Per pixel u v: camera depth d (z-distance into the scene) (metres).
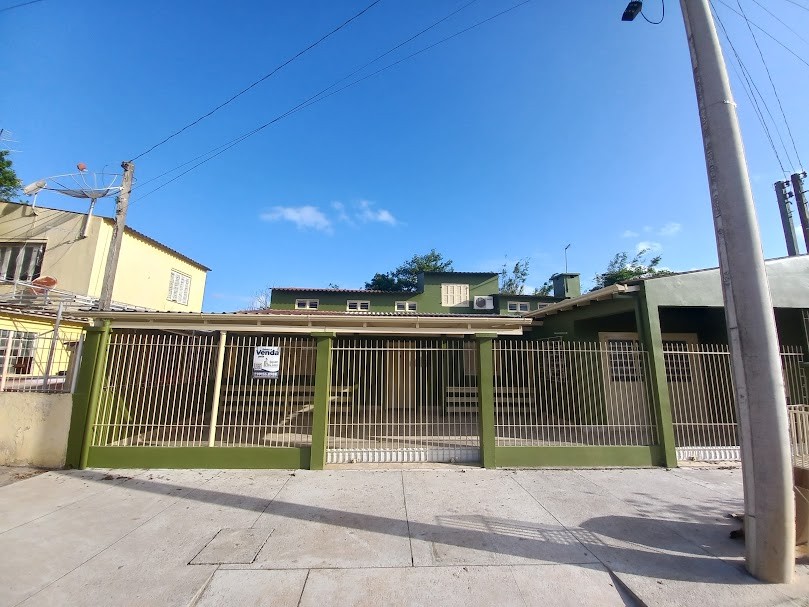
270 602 3.31
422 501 5.49
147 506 5.26
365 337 10.22
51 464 6.80
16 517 4.84
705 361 9.30
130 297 16.72
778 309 9.30
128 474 6.57
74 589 3.44
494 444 7.16
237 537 4.41
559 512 5.13
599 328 10.57
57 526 4.62
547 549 4.18
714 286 8.13
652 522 4.82
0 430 6.86
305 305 22.52
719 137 4.08
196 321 7.43
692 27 4.36
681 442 8.53
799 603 3.27
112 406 7.57
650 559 3.96
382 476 6.60
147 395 9.03
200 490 5.88
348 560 3.95
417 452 7.42
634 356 8.14
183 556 4.00
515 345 10.30
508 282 43.75
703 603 3.27
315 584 3.55
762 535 3.60
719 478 6.59
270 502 5.43
